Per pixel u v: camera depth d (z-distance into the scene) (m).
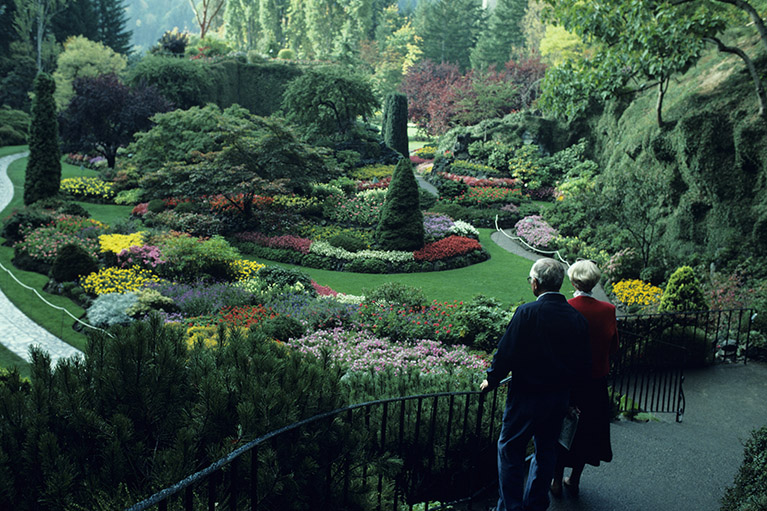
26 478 2.72
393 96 44.88
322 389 3.54
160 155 29.95
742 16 21.30
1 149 39.59
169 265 17.11
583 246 21.75
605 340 4.28
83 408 2.97
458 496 5.15
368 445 3.97
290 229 23.38
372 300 14.02
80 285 15.67
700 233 17.83
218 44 55.28
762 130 16.06
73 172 34.09
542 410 3.45
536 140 36.81
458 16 82.94
